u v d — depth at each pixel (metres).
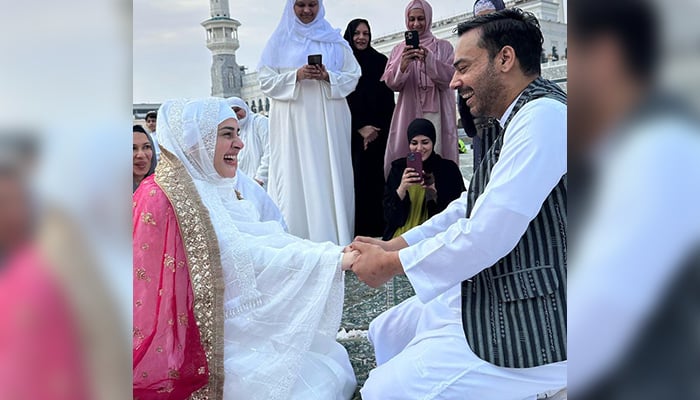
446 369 1.41
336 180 3.47
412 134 3.34
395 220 3.39
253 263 1.57
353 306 2.71
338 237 3.49
